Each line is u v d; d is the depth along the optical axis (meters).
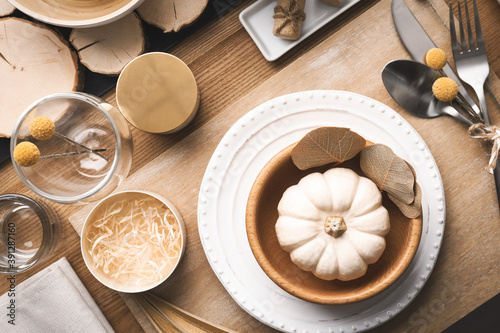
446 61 0.63
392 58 0.66
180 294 0.66
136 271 0.66
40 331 0.68
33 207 0.66
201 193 0.64
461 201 0.65
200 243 0.67
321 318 0.63
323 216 0.59
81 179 0.65
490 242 0.64
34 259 0.66
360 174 0.62
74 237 0.69
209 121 0.67
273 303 0.64
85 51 0.68
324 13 0.68
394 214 0.62
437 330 0.65
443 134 0.65
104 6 0.68
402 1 0.66
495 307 0.70
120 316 0.69
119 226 0.67
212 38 0.69
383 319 0.63
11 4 0.65
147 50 0.69
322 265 0.58
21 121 0.61
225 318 0.66
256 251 0.57
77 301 0.68
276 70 0.69
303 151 0.58
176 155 0.67
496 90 0.65
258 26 0.69
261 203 0.61
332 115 0.64
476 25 0.65
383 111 0.63
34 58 0.69
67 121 0.65
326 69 0.67
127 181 0.67
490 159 0.62
